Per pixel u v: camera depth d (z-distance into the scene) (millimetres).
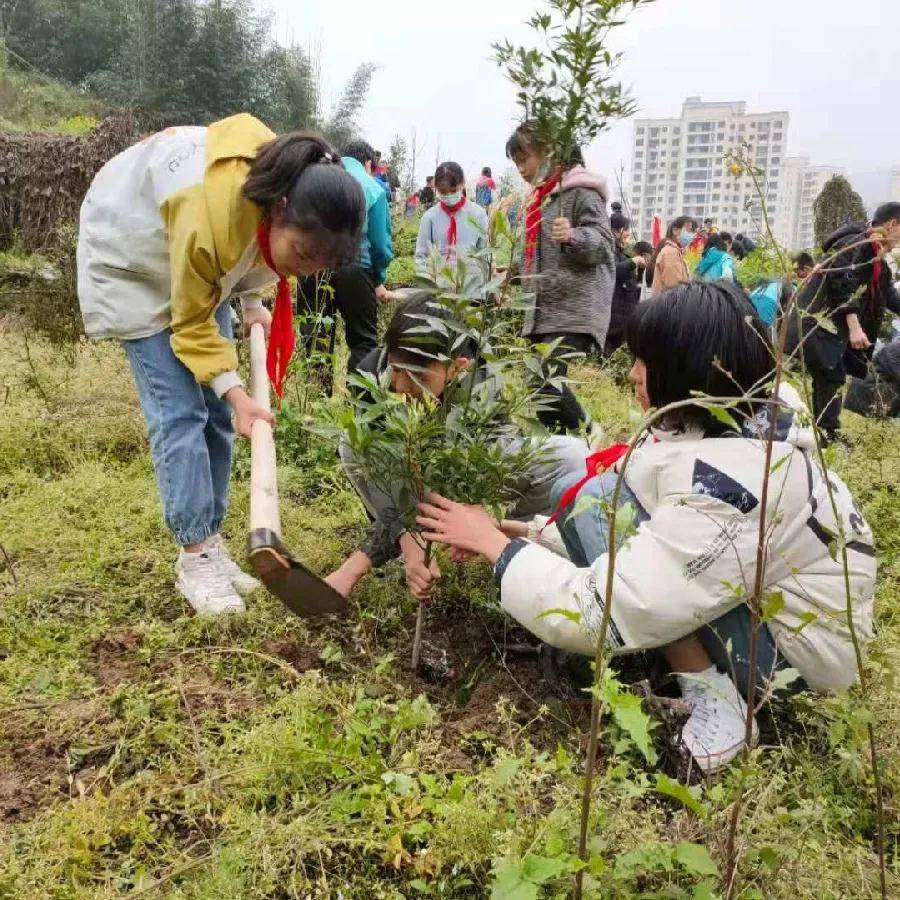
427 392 2225
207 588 2721
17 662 2436
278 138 2256
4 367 5047
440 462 2236
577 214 4312
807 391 1346
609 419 4977
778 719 2229
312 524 3359
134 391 4555
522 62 2193
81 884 1732
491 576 2842
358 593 2809
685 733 2088
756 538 1931
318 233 2207
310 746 2057
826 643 2033
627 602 1931
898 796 1937
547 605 2047
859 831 1905
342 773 1936
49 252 8156
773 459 1967
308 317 4512
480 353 2199
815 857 1680
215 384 2492
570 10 2131
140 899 1680
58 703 2279
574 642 2068
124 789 1961
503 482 2277
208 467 2717
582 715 2320
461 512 2250
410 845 1863
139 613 2752
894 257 1365
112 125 9719
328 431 2246
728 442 1982
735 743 2033
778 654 2094
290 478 3805
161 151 2443
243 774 1966
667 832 1829
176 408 2627
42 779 2027
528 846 1696
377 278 4895
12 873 1685
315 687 2205
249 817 1850
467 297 2119
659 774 1371
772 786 1745
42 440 4004
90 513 3391
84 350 5312
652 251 7715
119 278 2523
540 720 2291
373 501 2689
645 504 2123
